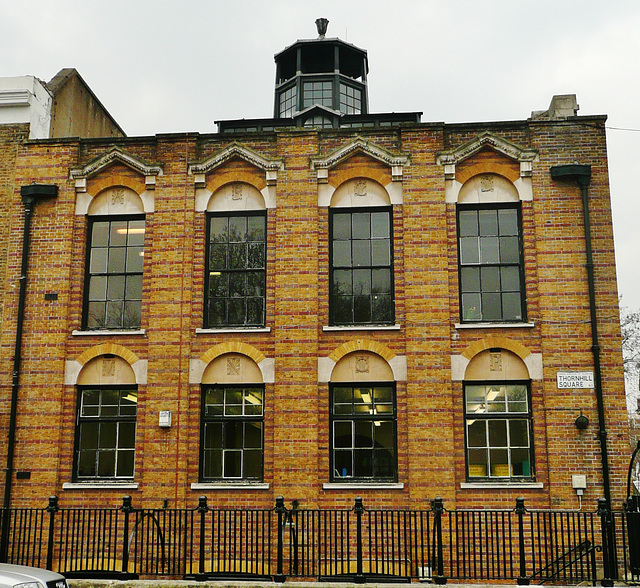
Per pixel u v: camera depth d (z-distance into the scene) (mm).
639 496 12617
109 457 15016
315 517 14148
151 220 15797
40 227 15891
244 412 14938
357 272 15297
